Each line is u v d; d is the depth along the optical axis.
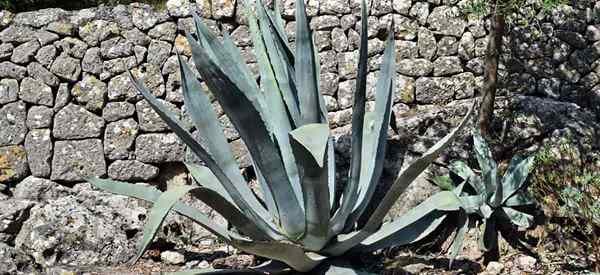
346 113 4.85
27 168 4.72
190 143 3.34
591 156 4.45
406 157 4.57
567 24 5.04
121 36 4.80
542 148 4.47
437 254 4.23
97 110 4.77
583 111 4.71
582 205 3.96
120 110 4.76
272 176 3.38
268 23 3.96
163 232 4.32
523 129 4.63
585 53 5.04
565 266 4.02
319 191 3.25
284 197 3.46
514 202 4.15
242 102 3.08
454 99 4.94
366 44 3.33
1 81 4.74
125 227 4.24
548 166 4.36
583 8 5.05
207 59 2.94
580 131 4.55
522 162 4.16
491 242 4.13
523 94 5.01
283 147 3.84
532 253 4.16
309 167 3.08
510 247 4.18
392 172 4.55
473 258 4.11
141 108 4.75
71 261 4.01
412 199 4.37
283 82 3.91
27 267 3.98
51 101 4.73
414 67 4.92
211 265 4.17
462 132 4.60
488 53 4.43
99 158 4.73
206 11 4.85
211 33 3.67
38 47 4.75
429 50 4.93
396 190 3.36
